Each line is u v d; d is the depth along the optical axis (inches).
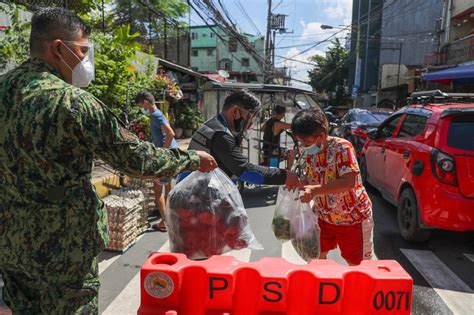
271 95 325.7
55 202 60.9
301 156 117.2
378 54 1440.7
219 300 65.1
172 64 496.7
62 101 58.7
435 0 1043.9
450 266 161.0
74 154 61.2
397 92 1007.0
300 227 99.7
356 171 101.1
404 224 188.2
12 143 59.6
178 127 569.3
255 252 172.1
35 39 64.4
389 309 64.7
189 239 89.7
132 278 142.8
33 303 67.1
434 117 176.2
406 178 185.3
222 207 90.0
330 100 1752.0
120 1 592.7
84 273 64.8
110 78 265.9
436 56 761.0
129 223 169.0
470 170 156.3
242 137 107.0
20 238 60.6
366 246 111.5
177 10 652.7
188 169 73.5
